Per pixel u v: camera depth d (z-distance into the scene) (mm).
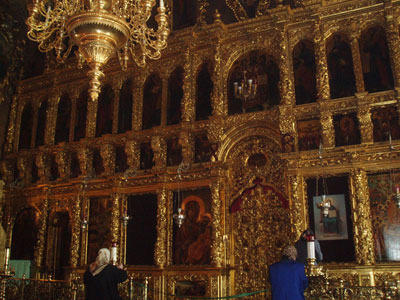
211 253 13727
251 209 14062
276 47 14664
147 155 16281
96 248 16156
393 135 12602
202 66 16109
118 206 15875
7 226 18375
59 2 9453
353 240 12078
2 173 19297
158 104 16703
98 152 17484
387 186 12094
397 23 13172
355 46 13562
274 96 14617
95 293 6102
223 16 16203
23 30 19891
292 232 12664
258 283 13422
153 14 17641
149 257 14898
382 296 8680
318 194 12820
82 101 18641
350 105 13125
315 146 13469
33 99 19672
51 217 17594
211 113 15422
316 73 13812
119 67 17562
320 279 8766
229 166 14664
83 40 7520
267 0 15344
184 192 14969
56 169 18438
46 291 12961
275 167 13977
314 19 14234
